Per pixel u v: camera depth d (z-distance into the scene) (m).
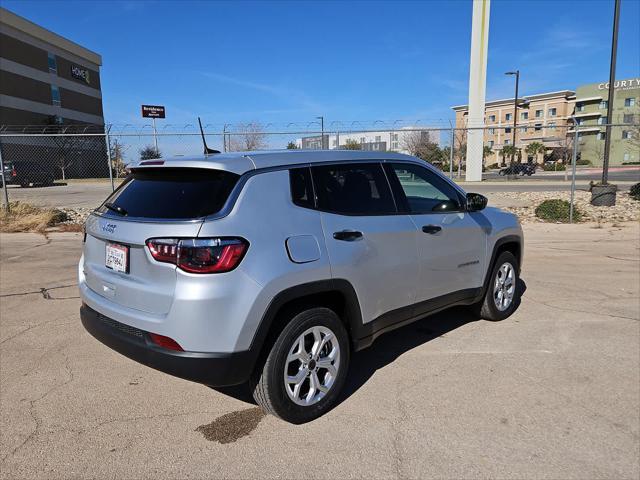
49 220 11.45
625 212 13.51
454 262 4.24
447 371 3.91
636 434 3.02
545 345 4.43
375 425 3.13
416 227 3.82
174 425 3.12
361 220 3.44
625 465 2.72
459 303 4.48
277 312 3.02
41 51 54.03
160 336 2.79
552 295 6.02
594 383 3.70
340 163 3.51
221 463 2.74
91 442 2.93
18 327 4.80
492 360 4.12
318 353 3.20
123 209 3.19
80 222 11.81
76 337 4.55
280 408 3.03
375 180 3.71
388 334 4.75
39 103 53.72
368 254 3.40
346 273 3.23
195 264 2.69
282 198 3.06
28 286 6.27
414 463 2.74
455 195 4.43
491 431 3.05
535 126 13.50
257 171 3.03
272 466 2.71
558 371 3.90
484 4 30.72
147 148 13.66
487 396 3.50
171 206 2.94
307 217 3.12
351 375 3.85
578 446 2.90
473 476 2.63
